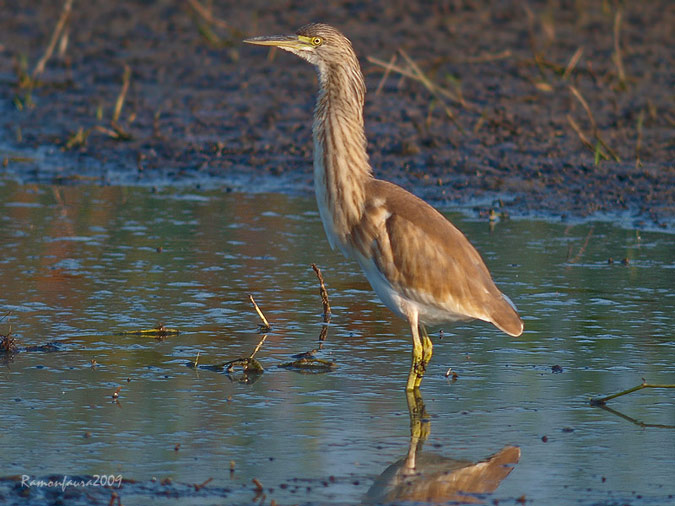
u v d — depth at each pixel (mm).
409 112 21203
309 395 9555
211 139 20500
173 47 27859
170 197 17312
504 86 23094
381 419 9000
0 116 22188
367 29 28344
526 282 12922
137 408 9172
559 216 16094
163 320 11578
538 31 28172
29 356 10453
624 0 31531
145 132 20984
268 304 12180
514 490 7695
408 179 17766
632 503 7445
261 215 16281
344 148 10516
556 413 9125
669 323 11461
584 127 20172
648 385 9289
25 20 30750
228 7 31578
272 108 22375
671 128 20109
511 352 10742
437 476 7906
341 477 7895
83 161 19516
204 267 13586
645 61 25094
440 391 9672
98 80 24844
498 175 17875
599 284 12859
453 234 10281
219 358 10469
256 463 8117
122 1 33406
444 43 26766
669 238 14961
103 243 14602
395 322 11727
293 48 10688
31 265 13492
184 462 8109
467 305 10031
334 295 12594
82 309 11875
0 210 16281
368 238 10383
